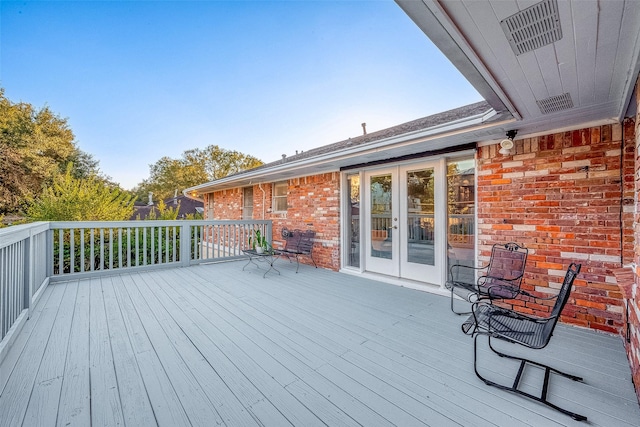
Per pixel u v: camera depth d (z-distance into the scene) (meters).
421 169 4.57
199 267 5.89
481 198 3.73
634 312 2.02
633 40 1.55
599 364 2.29
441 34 1.54
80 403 1.76
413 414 1.71
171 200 23.25
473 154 3.99
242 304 3.67
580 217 3.02
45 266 4.36
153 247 5.60
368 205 5.38
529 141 3.35
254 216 8.48
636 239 1.99
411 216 4.71
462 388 1.97
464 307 3.60
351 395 1.88
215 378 2.05
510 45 1.63
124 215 7.87
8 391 1.85
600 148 2.90
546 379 2.00
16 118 17.61
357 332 2.86
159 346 2.52
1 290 2.27
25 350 2.39
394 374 2.13
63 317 3.13
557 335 2.82
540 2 1.29
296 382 2.02
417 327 2.99
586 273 2.98
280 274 5.40
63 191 6.97
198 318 3.18
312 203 6.38
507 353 2.45
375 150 4.16
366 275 5.21
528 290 3.34
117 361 2.25
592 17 1.38
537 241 3.29
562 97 2.32
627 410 1.77
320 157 5.03
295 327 2.96
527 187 3.36
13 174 15.78
